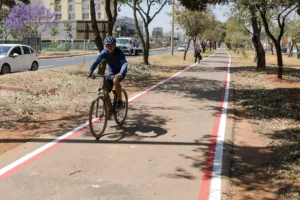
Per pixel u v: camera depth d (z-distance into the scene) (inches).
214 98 467.5
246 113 374.6
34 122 302.5
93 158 216.4
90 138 258.7
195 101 439.8
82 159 214.1
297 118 346.9
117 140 255.8
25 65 748.0
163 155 225.3
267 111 382.9
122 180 184.1
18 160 209.2
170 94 494.9
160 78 716.0
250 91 552.1
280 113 372.8
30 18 1852.9
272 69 996.6
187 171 198.4
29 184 176.6
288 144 252.4
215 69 1000.2
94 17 667.4
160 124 309.7
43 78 562.3
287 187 178.7
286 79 719.7
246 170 204.1
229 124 314.3
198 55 1284.4
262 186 181.3
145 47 1035.3
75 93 462.6
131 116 338.0
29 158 213.2
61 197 163.0
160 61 1312.7
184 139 263.1
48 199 160.9
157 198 164.1
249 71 920.3
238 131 295.0
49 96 428.8
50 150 229.3
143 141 255.1
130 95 475.8
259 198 167.0
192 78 724.7
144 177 188.7
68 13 3737.7
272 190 176.2
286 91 547.2
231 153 234.5
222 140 261.6
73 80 566.9
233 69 1002.1
